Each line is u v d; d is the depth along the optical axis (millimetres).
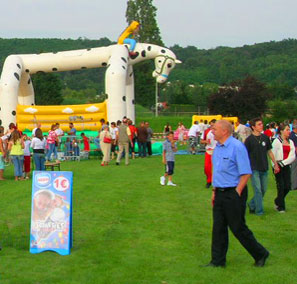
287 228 8625
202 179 14891
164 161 13531
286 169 10094
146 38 68312
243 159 6164
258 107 48375
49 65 26000
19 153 15125
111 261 6734
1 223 9109
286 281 5875
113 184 13758
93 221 9172
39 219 7195
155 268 6430
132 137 21703
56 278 6062
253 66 121938
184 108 63156
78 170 17281
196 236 8047
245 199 6309
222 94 48938
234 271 6289
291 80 113125
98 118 24828
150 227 8680
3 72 25328
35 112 24781
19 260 6809
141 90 69750
